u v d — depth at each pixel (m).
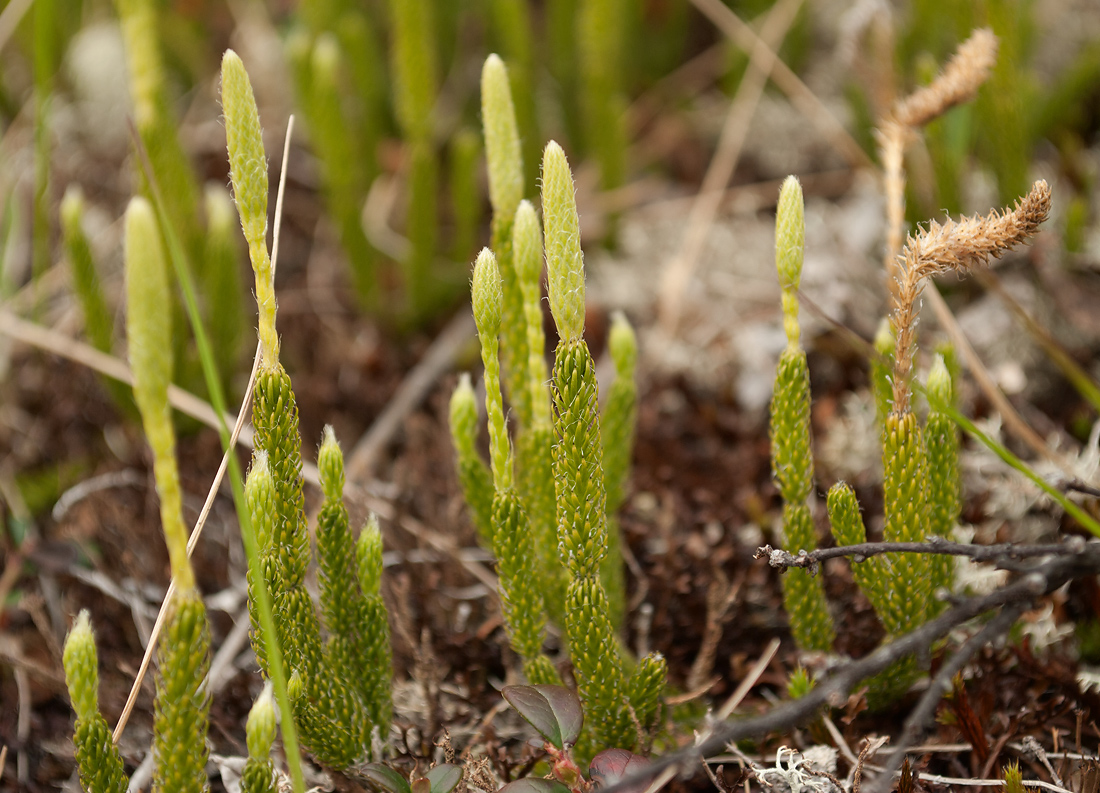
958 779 0.34
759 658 0.37
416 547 0.39
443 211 0.58
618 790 0.30
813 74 0.62
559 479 0.32
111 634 0.38
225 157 0.59
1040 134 0.53
